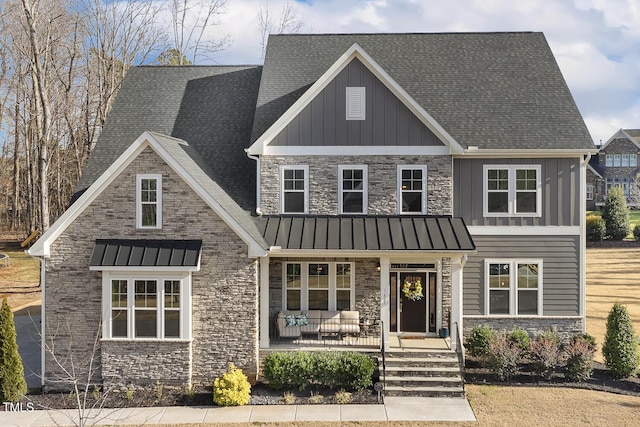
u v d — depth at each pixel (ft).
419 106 64.44
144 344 55.72
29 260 144.25
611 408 51.26
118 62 144.05
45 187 105.60
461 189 67.31
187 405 52.70
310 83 73.92
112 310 55.77
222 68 83.87
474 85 73.20
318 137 65.57
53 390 55.98
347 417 49.42
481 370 61.67
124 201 56.59
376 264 65.62
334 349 59.31
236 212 59.77
